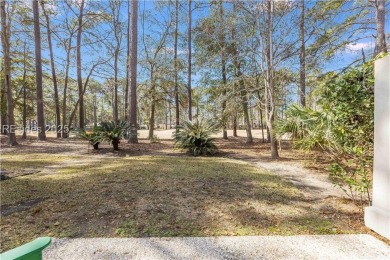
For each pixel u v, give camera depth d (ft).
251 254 6.89
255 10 25.07
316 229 8.46
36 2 41.55
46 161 22.54
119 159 23.90
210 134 29.14
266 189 13.35
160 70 48.88
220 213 9.87
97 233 8.09
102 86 66.80
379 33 22.41
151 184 13.94
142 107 53.36
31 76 57.00
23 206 10.36
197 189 13.12
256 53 26.07
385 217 7.77
